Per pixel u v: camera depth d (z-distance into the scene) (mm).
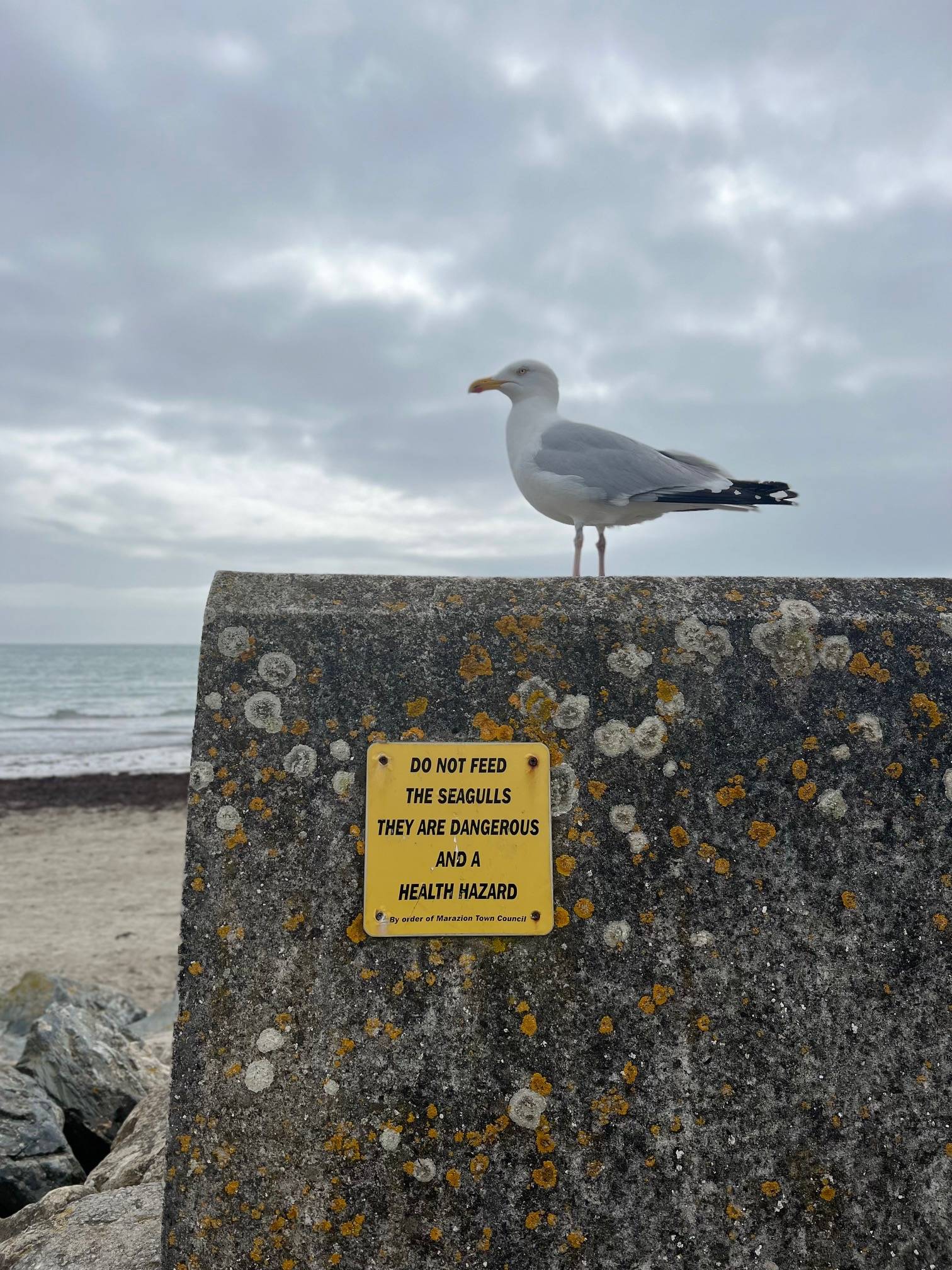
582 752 2164
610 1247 1963
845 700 2240
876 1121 2047
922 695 2258
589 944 2076
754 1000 2080
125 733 33469
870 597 2348
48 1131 4195
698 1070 2039
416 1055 2002
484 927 2059
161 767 24469
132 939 9422
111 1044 5109
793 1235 1991
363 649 2166
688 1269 1968
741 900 2123
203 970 2002
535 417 4652
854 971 2109
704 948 2094
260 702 2121
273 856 2059
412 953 2045
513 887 2080
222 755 2096
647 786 2162
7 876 12492
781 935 2115
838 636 2273
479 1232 1950
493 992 2039
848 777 2205
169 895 11453
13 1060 5762
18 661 72750
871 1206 2016
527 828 2111
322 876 2061
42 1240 2590
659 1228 1976
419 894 2064
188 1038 1978
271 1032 1986
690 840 2145
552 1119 1996
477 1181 1964
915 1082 2070
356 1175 1947
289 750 2104
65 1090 4645
